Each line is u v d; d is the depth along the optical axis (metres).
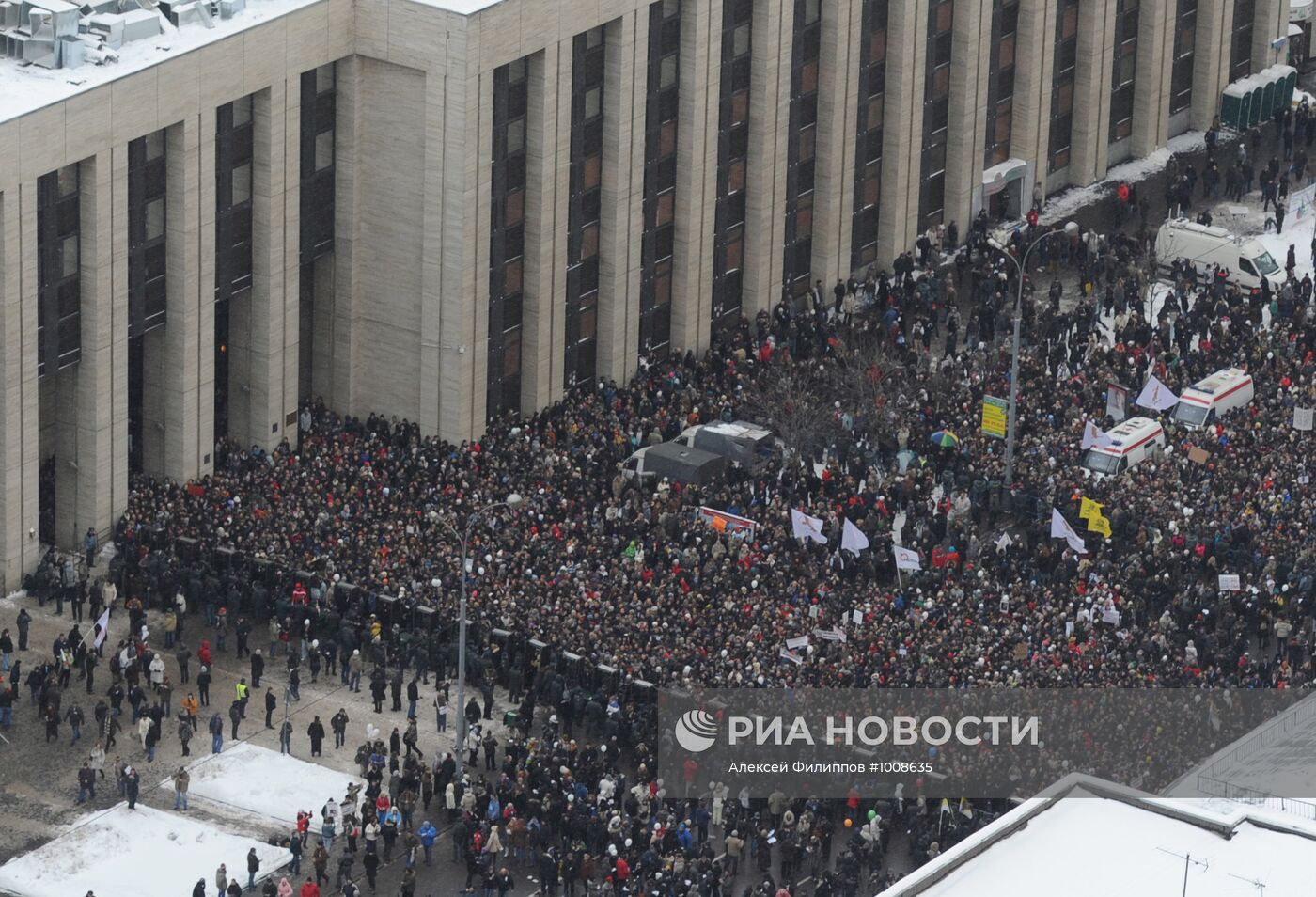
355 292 195.50
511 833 156.38
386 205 192.38
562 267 197.88
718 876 152.38
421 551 177.25
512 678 168.25
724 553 177.75
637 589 172.25
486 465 189.00
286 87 186.38
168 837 158.75
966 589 175.25
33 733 166.75
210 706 170.00
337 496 183.50
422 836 156.88
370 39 188.38
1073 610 170.88
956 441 191.38
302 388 199.88
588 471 188.62
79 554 184.38
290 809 161.75
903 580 177.38
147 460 190.38
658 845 154.12
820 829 155.62
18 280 174.75
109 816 160.12
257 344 191.88
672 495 185.88
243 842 158.88
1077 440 193.62
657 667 164.38
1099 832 133.62
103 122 175.88
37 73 175.88
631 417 197.38
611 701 162.25
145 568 177.75
